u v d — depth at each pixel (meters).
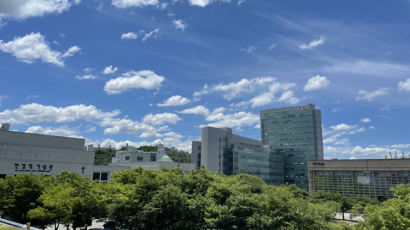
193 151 137.00
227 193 41.16
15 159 67.38
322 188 102.06
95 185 45.88
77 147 80.62
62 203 35.69
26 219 47.00
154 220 37.72
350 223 67.75
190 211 38.41
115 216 38.56
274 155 159.88
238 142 146.12
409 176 87.81
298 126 174.12
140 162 110.50
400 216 30.84
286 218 39.41
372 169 94.25
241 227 37.78
